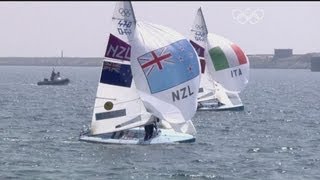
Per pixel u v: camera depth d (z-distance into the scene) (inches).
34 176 7682.1
